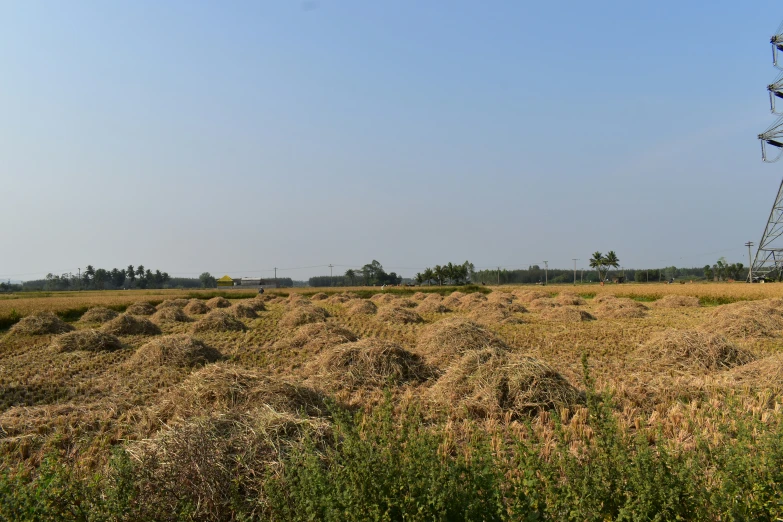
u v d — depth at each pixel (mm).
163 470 4695
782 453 3963
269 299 49812
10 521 3801
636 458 3875
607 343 14805
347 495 3549
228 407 7371
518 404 8016
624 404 8312
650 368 11375
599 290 50688
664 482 3760
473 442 6297
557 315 22766
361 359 10695
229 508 4590
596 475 3887
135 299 43281
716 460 4289
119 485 4191
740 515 3688
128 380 11047
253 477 4895
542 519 3727
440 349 13398
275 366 12383
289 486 4246
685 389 8922
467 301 31609
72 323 25203
